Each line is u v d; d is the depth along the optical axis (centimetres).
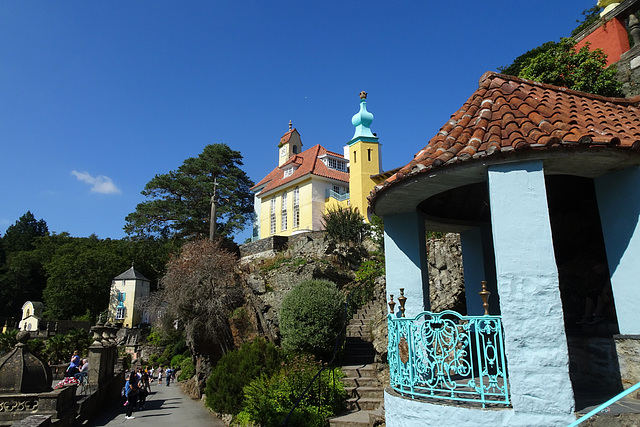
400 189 650
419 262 750
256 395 1100
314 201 3862
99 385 1641
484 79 748
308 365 1193
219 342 1936
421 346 580
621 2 1296
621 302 567
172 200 4731
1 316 5822
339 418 1014
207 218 4753
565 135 524
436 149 636
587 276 836
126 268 5322
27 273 6125
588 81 1122
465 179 609
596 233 850
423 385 614
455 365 543
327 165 4166
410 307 734
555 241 943
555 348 490
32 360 1197
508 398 514
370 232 2628
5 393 1140
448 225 907
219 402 1290
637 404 516
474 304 922
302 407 1047
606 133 538
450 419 518
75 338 2659
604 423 474
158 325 2245
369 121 3656
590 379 648
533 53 2005
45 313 5159
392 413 595
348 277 2294
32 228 7875
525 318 507
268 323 1783
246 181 5400
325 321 1402
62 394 1174
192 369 2728
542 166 535
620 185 574
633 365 550
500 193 547
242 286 2084
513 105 643
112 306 4794
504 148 536
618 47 1248
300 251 2727
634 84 1079
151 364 3525
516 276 521
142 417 1522
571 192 834
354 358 1436
